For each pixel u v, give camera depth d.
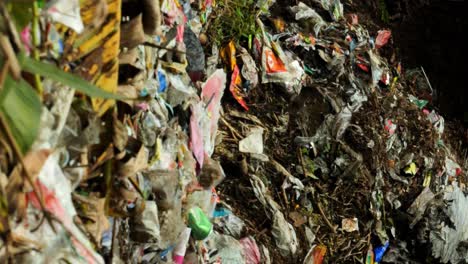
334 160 3.63
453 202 4.37
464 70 5.63
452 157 4.79
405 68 5.23
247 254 2.79
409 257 4.09
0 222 1.14
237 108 3.27
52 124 1.26
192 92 2.27
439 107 5.24
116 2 1.47
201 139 2.29
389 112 4.20
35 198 1.21
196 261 2.16
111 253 1.51
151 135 1.78
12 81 1.10
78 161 1.40
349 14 4.71
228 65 3.21
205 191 2.24
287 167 3.41
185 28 2.54
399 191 4.12
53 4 1.30
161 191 1.80
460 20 5.89
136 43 1.62
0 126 1.11
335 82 3.80
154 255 1.85
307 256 3.17
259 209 3.07
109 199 1.52
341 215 3.59
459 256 4.31
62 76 1.15
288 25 3.88
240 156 3.12
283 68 3.49
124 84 1.63
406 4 5.65
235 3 3.35
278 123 3.43
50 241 1.23
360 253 3.57
